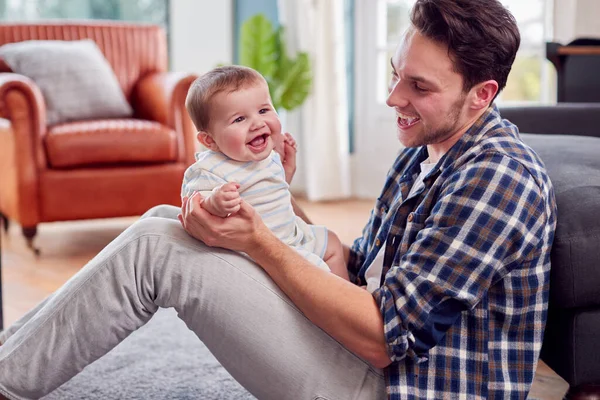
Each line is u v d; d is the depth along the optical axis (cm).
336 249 175
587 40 339
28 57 425
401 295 133
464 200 132
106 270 146
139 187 404
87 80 432
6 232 435
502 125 142
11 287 330
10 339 154
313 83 530
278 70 535
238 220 142
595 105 254
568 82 335
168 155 408
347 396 143
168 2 595
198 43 595
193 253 145
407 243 142
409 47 138
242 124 156
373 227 173
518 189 132
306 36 527
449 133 143
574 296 149
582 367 154
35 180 384
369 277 159
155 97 433
